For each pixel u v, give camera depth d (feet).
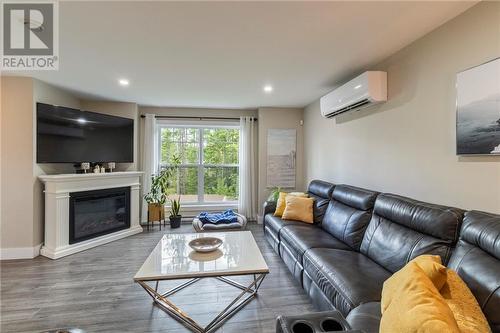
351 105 9.43
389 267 6.15
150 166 15.62
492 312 3.67
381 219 7.38
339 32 6.72
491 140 5.23
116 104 14.55
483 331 3.21
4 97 10.21
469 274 4.27
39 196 10.82
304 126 16.31
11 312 6.76
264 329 6.16
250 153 16.65
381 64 8.66
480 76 5.43
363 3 5.47
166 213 16.29
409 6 5.58
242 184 16.63
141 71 9.57
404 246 6.05
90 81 10.79
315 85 11.34
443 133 6.37
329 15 5.91
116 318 6.54
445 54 6.28
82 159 12.14
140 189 15.47
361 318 4.32
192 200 17.03
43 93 10.99
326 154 13.10
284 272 9.17
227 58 8.39
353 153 10.57
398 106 7.92
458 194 6.01
